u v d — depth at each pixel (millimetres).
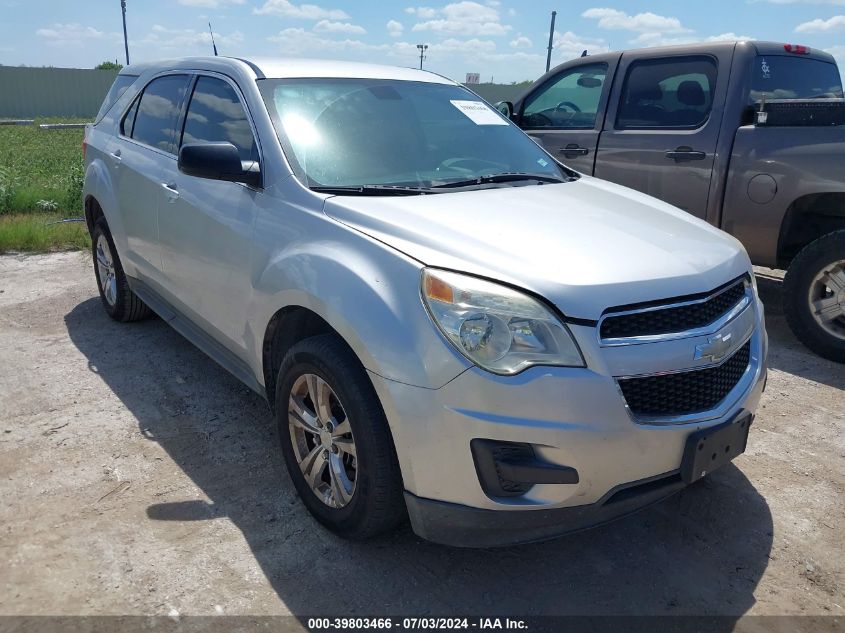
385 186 3250
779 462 3641
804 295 4984
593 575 2795
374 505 2650
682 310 2580
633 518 3164
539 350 2377
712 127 5449
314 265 2812
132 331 5309
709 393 2650
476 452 2393
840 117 4742
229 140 3660
